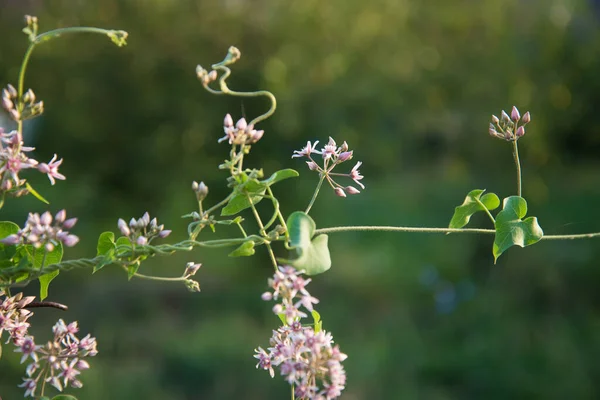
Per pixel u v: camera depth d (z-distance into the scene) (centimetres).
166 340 584
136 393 516
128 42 598
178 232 607
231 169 139
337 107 632
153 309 640
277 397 538
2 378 488
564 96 751
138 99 610
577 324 607
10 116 132
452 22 705
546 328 600
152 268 685
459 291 683
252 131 138
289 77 612
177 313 639
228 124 138
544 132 739
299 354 131
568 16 749
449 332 626
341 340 611
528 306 645
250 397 534
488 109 721
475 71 712
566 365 545
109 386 520
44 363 138
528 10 730
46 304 144
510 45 714
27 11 601
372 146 670
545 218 725
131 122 618
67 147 625
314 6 626
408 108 705
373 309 678
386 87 664
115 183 631
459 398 529
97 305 633
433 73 704
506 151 737
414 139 773
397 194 870
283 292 128
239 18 602
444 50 710
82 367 139
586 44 761
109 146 621
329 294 700
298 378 134
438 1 700
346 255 786
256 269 689
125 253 139
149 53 600
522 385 532
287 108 591
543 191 743
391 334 618
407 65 685
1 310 139
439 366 559
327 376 133
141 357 568
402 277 721
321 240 132
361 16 657
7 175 132
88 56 604
